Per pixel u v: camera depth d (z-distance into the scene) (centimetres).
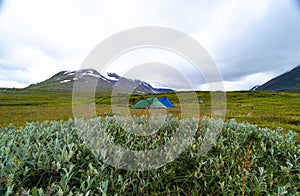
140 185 221
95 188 206
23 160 225
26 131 380
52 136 369
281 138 387
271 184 224
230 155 309
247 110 2152
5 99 7256
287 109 2388
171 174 253
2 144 286
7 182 184
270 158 311
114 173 237
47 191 166
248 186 232
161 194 225
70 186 218
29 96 9006
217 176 253
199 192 236
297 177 262
